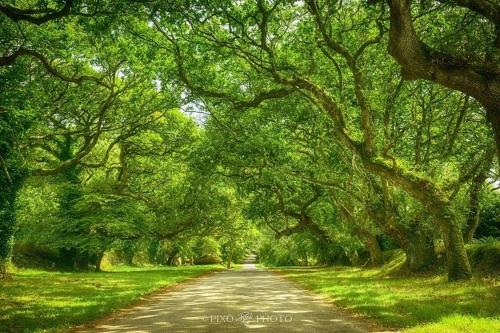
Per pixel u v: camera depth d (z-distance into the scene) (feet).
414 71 35.37
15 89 62.34
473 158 72.90
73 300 46.06
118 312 40.11
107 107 86.48
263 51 68.28
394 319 33.35
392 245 123.34
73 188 111.34
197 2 53.01
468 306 37.91
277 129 86.17
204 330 29.81
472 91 35.19
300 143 93.15
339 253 147.13
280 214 139.74
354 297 46.93
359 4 60.59
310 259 245.45
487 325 28.14
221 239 205.16
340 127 63.62
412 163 77.66
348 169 85.40
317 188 115.85
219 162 99.14
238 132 91.25
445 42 41.29
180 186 129.08
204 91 69.10
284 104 80.59
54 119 93.50
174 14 47.73
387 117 71.15
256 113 85.40
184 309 40.68
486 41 40.24
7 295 49.19
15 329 30.60
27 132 75.31
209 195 129.49
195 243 189.98
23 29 58.13
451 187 71.56
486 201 79.71
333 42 61.31
